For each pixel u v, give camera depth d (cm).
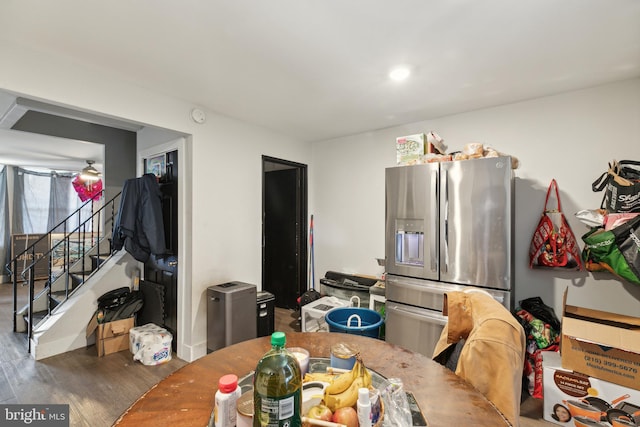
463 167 216
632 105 210
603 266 201
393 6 138
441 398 92
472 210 213
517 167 234
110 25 153
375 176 343
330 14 144
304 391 91
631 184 192
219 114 285
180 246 273
